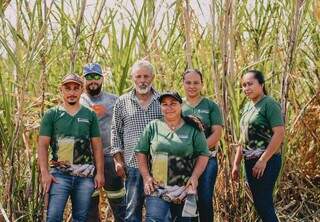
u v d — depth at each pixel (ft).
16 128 18.17
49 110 16.22
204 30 21.21
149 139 15.57
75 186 16.17
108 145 17.92
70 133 16.10
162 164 15.14
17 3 18.97
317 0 22.18
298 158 22.00
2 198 18.66
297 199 21.74
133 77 16.88
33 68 18.78
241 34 21.72
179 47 21.57
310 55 22.88
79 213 16.15
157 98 17.03
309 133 21.93
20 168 19.01
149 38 20.86
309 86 22.57
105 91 19.38
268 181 16.98
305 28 22.68
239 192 19.63
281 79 20.11
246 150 17.21
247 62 21.49
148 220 15.21
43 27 18.65
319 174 21.93
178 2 21.18
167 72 20.89
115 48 20.36
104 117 17.88
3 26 18.75
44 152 16.15
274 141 16.63
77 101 16.22
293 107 21.88
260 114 16.88
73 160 16.10
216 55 20.62
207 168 16.98
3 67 19.97
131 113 16.99
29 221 18.89
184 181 15.14
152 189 15.26
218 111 17.26
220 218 19.80
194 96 17.24
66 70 20.65
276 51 20.67
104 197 20.63
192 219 16.75
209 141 16.87
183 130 15.24
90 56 20.18
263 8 21.52
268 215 17.04
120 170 17.21
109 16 20.58
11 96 19.20
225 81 19.24
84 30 20.52
